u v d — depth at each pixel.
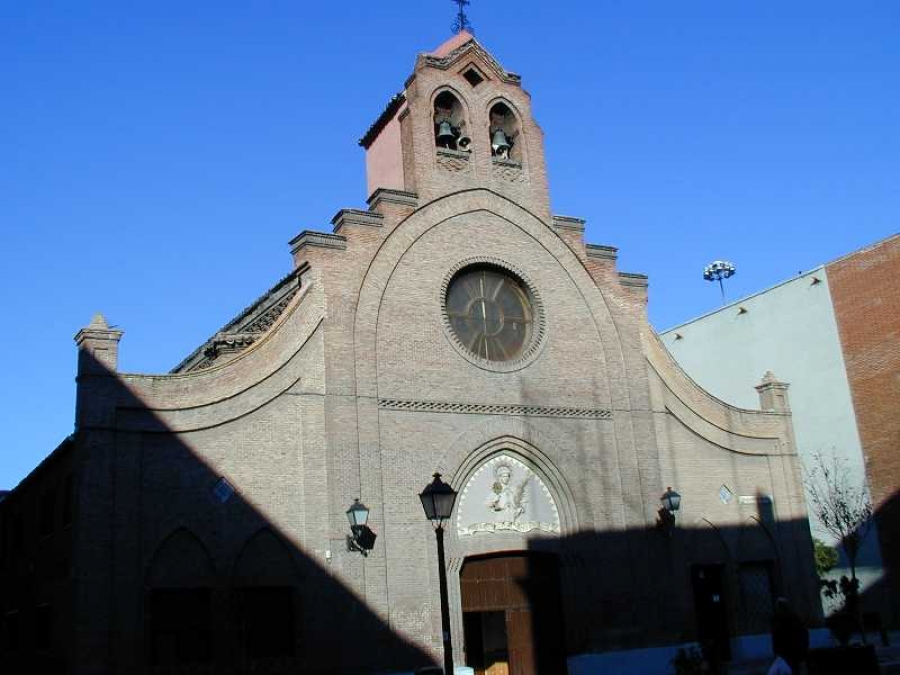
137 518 20.94
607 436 28.23
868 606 38.19
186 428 22.03
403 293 25.98
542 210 29.27
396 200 26.55
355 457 23.86
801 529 31.19
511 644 25.23
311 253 24.86
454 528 24.95
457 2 31.00
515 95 30.11
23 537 27.56
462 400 25.98
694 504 29.31
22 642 25.98
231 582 21.59
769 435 31.73
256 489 22.50
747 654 28.72
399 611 23.27
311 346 24.19
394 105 30.30
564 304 28.73
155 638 20.58
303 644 21.88
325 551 22.77
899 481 37.19
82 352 21.45
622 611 26.75
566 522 26.77
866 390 38.84
